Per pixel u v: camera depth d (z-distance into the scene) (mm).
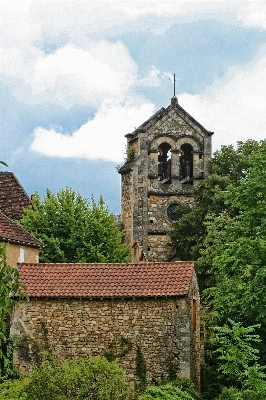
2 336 21188
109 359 42156
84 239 66375
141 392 39906
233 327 37750
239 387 43688
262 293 39844
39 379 34406
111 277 43750
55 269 44469
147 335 42344
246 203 42562
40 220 66125
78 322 42500
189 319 42719
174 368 42062
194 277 44500
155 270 44156
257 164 43000
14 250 52250
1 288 21188
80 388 34344
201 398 41812
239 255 41875
